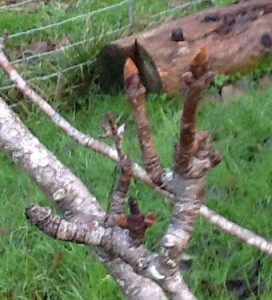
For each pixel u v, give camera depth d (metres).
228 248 3.48
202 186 1.17
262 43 4.86
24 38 5.28
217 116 4.44
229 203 3.72
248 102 4.52
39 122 4.51
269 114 4.46
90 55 4.94
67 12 5.56
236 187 3.86
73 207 1.50
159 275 1.21
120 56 4.73
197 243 3.51
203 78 1.05
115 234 1.22
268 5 5.01
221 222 1.65
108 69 4.84
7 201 3.90
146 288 1.40
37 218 1.17
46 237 3.59
